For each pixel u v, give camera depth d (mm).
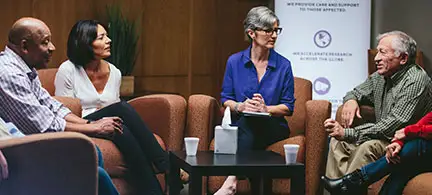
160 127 4883
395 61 4238
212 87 8016
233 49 8094
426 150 3850
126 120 4434
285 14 6730
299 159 4590
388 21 6855
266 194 4484
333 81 6754
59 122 3963
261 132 4621
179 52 7656
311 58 6754
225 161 3887
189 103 4879
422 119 3943
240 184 4570
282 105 4652
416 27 6523
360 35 6746
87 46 4836
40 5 6418
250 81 4734
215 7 7918
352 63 6758
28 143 2883
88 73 4949
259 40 4680
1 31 6156
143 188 4398
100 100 4930
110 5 6906
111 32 6656
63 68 4891
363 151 4102
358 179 4031
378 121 4465
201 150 4676
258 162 3871
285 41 6754
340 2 6723
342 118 4492
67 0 6613
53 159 2939
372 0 6996
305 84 5078
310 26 6738
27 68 3863
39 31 3826
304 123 4969
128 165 4414
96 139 4445
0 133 3232
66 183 2982
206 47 7895
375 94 4504
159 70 7504
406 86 4203
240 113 4578
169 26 7547
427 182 3701
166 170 4457
